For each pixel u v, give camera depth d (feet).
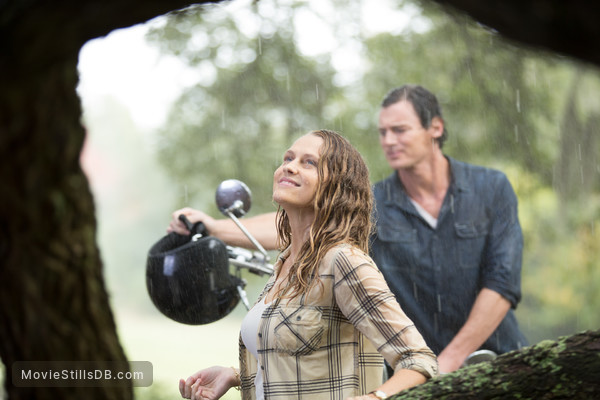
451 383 7.36
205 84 49.96
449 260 15.85
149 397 24.99
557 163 46.75
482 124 45.09
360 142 48.16
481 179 16.14
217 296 13.39
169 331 114.93
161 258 13.38
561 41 4.36
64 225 6.14
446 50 46.52
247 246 15.10
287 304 9.75
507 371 7.17
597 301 53.93
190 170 51.13
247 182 49.73
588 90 46.73
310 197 10.18
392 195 16.31
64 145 5.86
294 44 49.14
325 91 49.57
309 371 9.53
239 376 11.64
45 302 6.31
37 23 5.10
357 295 9.39
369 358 9.87
